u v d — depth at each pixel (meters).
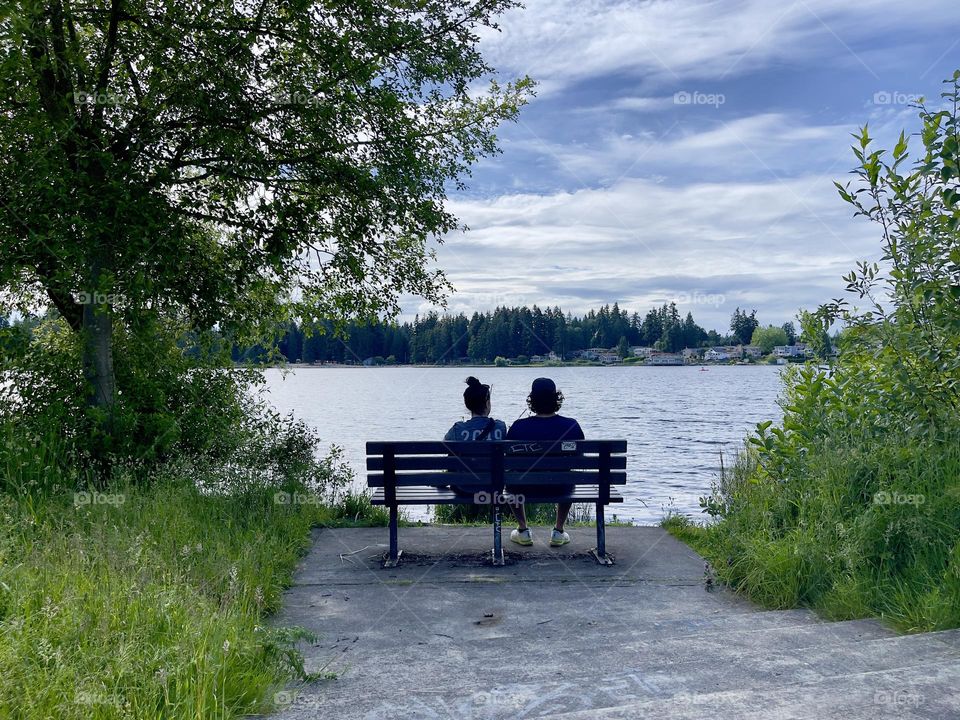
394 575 6.12
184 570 4.96
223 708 3.04
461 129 11.66
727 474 8.09
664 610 5.12
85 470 8.45
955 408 5.68
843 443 5.89
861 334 6.21
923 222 5.77
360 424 40.44
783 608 4.97
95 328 10.07
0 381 9.55
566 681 3.31
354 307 11.99
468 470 6.46
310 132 10.18
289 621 4.97
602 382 113.81
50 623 3.51
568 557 6.66
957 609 3.98
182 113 9.75
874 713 2.61
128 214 8.94
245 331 11.41
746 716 2.61
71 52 9.16
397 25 10.02
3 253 8.70
